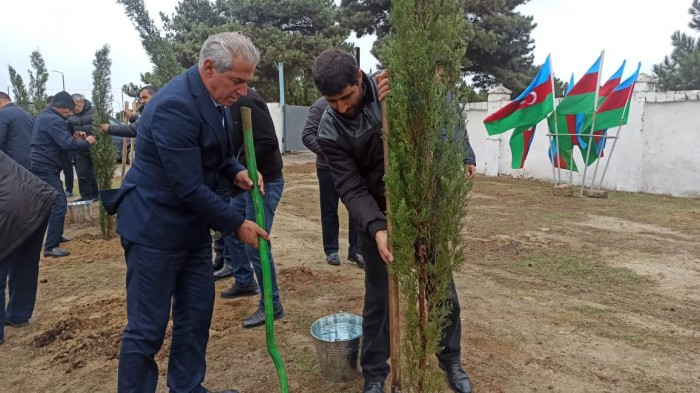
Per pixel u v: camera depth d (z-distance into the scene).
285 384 2.69
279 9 27.38
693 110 9.48
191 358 2.94
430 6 2.17
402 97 2.19
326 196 5.36
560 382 3.13
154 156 2.54
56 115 5.96
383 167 2.68
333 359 3.11
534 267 5.43
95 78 6.89
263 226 2.79
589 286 4.84
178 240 2.64
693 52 21.78
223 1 30.38
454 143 2.30
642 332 3.81
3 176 3.51
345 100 2.42
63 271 5.60
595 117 9.75
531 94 10.29
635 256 5.77
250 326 3.99
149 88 6.48
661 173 10.03
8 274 4.12
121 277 5.38
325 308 4.36
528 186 11.41
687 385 3.09
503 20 21.05
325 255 6.04
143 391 2.69
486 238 6.65
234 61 2.42
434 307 2.40
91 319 4.21
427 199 2.30
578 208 8.66
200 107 2.50
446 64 2.24
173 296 2.91
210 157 2.67
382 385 2.91
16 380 3.35
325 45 27.23
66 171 10.42
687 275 5.11
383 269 2.76
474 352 3.51
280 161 4.09
